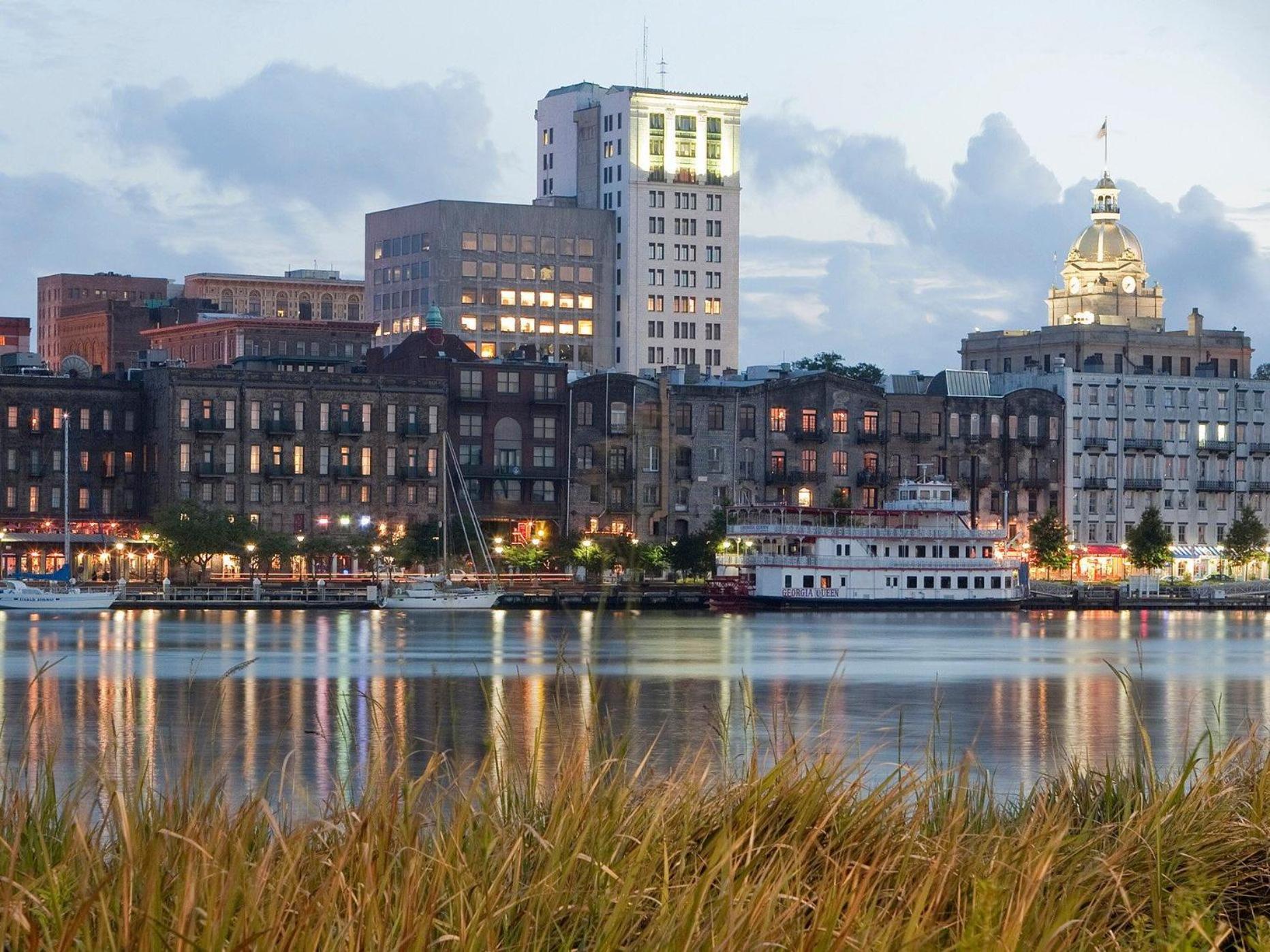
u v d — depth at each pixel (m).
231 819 24.28
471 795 22.09
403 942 17.62
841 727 80.25
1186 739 33.16
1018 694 114.44
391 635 170.12
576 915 19.70
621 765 24.83
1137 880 24.41
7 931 16.53
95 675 120.50
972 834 26.88
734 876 20.66
